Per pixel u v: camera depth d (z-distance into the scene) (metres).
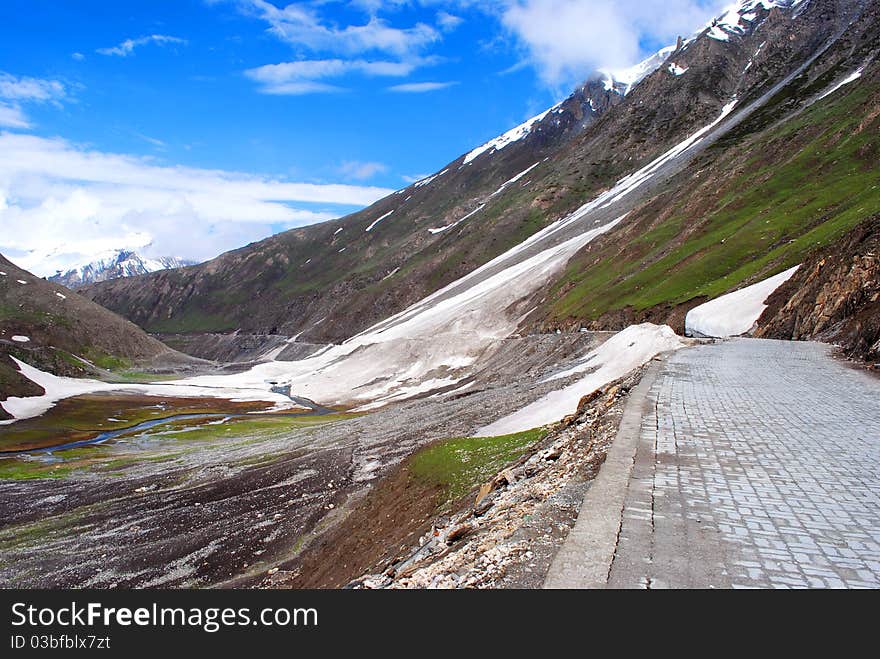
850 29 171.88
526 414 35.06
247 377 158.25
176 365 182.12
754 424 12.69
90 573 27.36
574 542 6.36
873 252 35.03
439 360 109.44
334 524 28.91
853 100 98.75
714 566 5.77
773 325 44.78
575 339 71.94
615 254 109.00
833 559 5.95
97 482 47.41
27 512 39.94
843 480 8.66
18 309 165.12
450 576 6.63
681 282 70.50
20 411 92.88
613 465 9.49
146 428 82.38
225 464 48.16
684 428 12.27
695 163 146.88
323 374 127.06
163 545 29.97
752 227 74.94
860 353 26.69
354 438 47.78
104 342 173.50
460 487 20.84
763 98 179.75
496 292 132.75
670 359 27.38
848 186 71.19
